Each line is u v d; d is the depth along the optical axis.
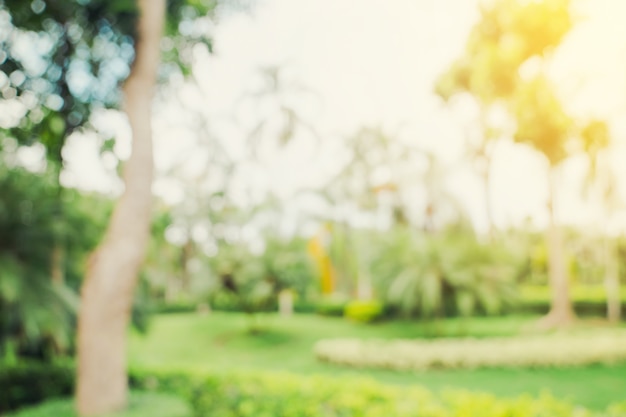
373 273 17.19
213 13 6.57
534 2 18.80
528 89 19.69
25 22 4.76
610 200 20.66
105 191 8.55
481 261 15.16
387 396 4.68
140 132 4.87
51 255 7.96
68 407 4.60
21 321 7.96
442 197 23.02
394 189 25.58
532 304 22.36
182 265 22.64
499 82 20.09
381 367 11.18
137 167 4.79
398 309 18.25
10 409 6.85
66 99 5.58
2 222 7.55
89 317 4.45
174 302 24.48
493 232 22.62
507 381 9.23
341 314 21.06
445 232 21.70
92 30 5.05
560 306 19.70
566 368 10.25
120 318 4.55
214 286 17.50
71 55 5.25
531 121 19.88
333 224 28.91
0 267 7.25
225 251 17.80
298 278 17.30
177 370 7.10
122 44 5.22
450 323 18.67
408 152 24.67
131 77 4.96
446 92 22.31
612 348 10.85
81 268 8.86
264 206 20.77
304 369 11.80
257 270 17.03
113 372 4.41
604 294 24.27
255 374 6.32
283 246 17.52
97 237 8.54
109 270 4.52
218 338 16.91
